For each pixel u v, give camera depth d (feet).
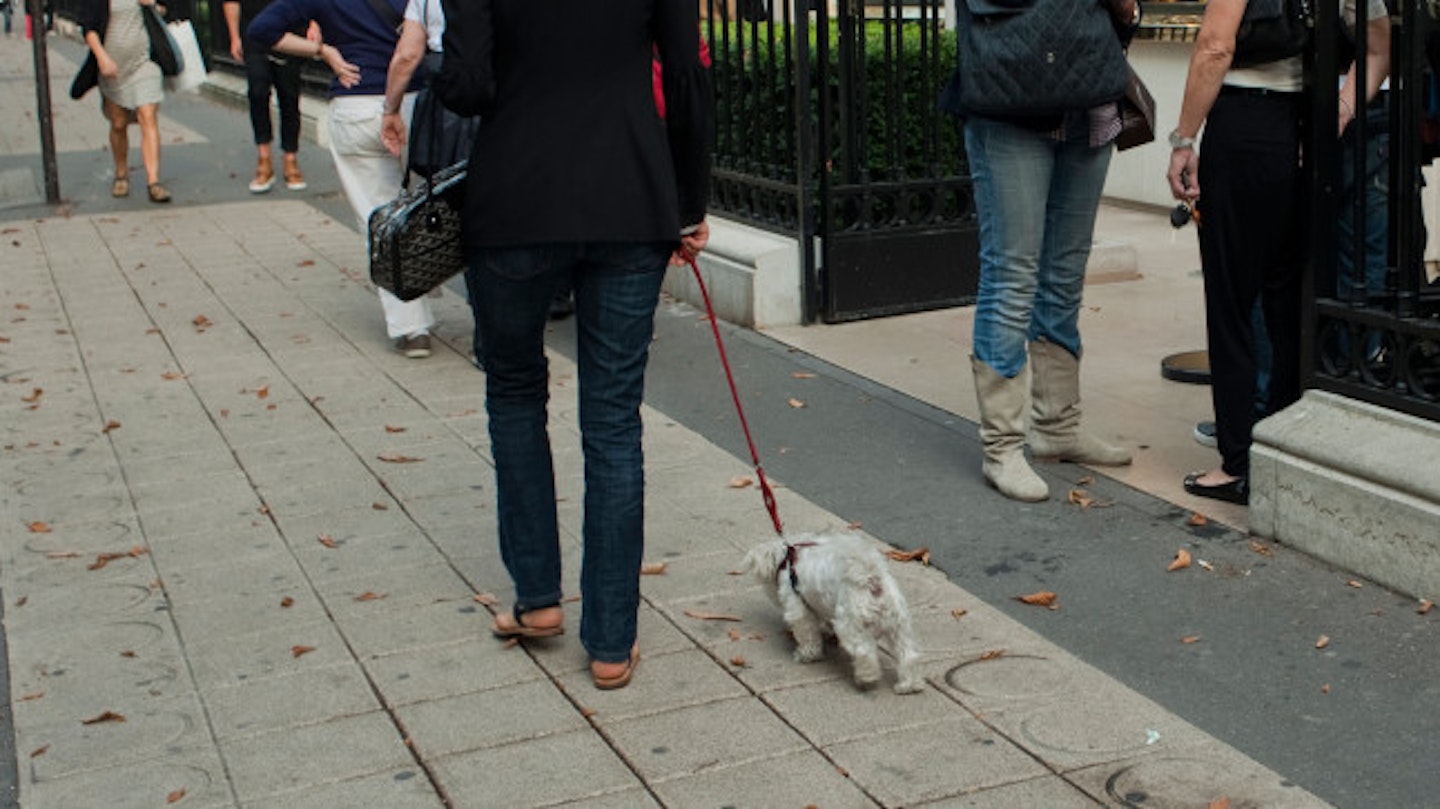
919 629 13.99
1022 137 16.56
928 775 11.49
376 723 12.69
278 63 42.04
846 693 12.85
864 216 25.55
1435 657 13.03
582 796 11.46
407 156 22.16
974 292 26.48
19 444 20.68
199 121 61.41
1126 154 34.45
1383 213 17.06
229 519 17.60
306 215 38.96
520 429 13.26
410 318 24.50
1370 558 14.44
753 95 26.55
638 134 12.18
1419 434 14.21
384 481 18.72
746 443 19.72
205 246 34.99
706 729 12.35
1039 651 13.44
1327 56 15.05
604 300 12.44
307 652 14.06
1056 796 11.14
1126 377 21.85
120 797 11.70
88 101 71.00
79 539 17.12
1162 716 12.23
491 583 15.49
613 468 12.74
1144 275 28.04
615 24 12.13
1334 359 15.61
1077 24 15.97
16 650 14.34
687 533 16.62
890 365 23.04
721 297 26.25
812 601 13.01
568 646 13.98
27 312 28.68
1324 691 12.59
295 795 11.62
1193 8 31.32
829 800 11.22
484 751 12.16
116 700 13.28
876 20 26.20
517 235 12.09
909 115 26.25
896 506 17.21
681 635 14.11
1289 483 15.24
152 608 15.17
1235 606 14.23
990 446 17.42
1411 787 11.15
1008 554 15.71
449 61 11.98
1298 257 16.07
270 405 22.20
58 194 41.73
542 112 12.09
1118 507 16.85
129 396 22.90
